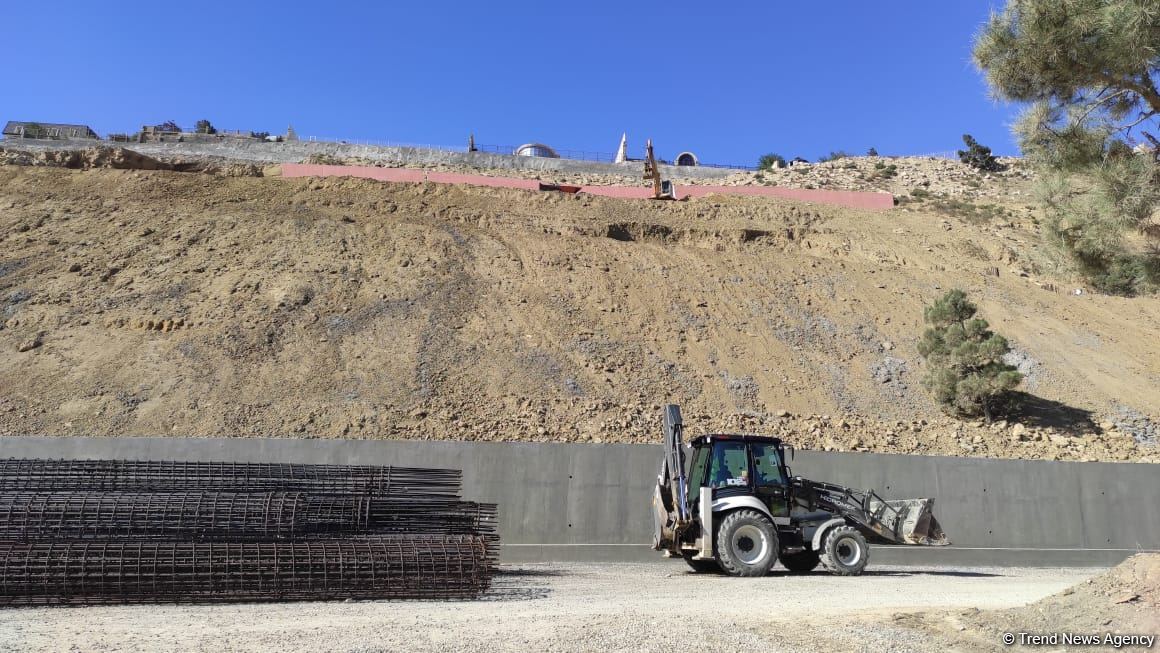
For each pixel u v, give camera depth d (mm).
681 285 32500
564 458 17688
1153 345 31703
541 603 9375
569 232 36812
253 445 17469
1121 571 7090
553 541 17250
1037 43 9156
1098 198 10039
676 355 27375
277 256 30719
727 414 23984
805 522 14250
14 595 9102
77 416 20812
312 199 37125
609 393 24484
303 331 25828
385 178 44719
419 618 7992
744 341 28906
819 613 8164
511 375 24703
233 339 24828
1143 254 10555
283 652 6246
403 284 29688
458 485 12414
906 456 18984
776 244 38594
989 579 13805
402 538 10562
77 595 9211
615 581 12281
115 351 23859
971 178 65375
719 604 9195
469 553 10258
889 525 14953
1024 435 24406
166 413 21234
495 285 30656
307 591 9695
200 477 11859
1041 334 31594
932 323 27219
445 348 25781
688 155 73438
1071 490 19203
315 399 22391
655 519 14875
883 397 26375
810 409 25141
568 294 30609
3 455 16766
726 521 13359
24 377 22312
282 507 10555
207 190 36906
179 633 7125
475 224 36531
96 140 61781
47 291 27047
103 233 31594
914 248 39625
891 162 72250
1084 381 28422
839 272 35594
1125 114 9797
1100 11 8609
